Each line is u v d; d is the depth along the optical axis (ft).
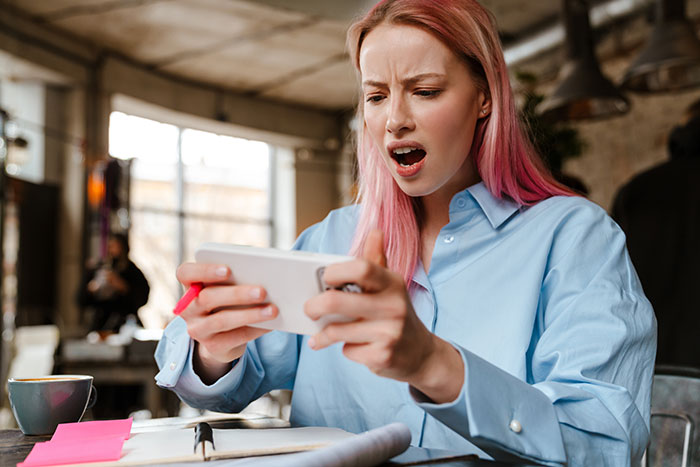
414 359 2.13
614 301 2.82
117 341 12.59
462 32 2.99
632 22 21.84
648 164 20.93
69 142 25.88
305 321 2.25
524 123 3.69
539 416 2.32
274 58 29.17
